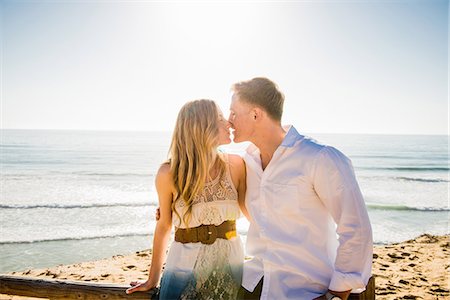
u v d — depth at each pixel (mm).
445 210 17188
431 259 7898
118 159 48938
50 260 9594
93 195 21031
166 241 2758
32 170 35812
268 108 2475
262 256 2482
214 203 2580
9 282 3037
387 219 15305
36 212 15617
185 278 2541
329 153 2309
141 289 2717
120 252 10305
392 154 59219
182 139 2580
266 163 2588
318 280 2363
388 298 5430
